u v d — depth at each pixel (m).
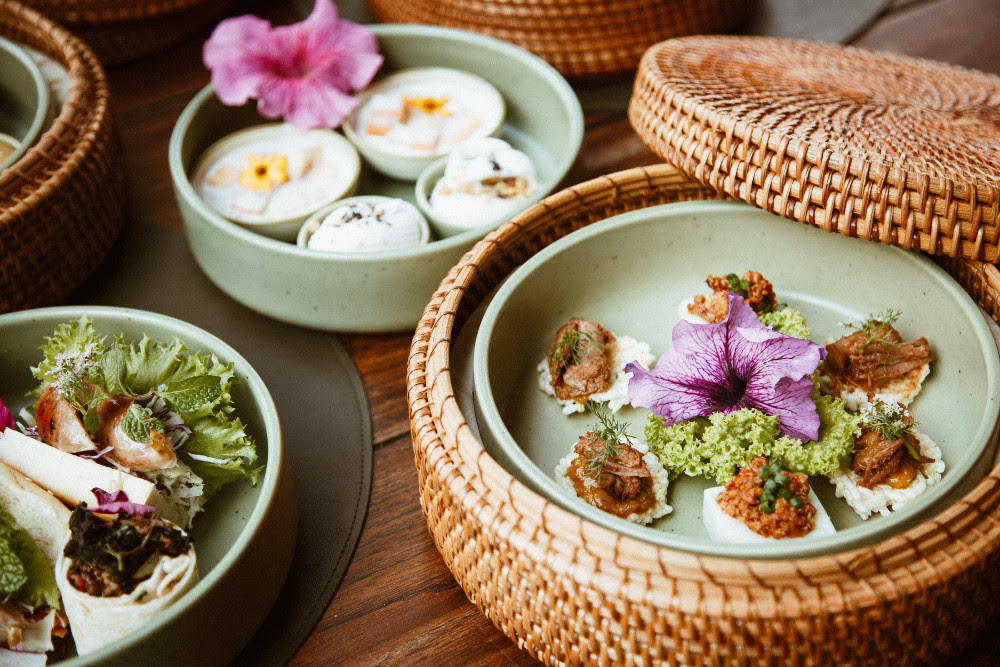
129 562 0.46
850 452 0.51
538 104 0.68
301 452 0.56
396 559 0.53
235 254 0.58
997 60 0.73
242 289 0.60
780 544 0.44
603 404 0.54
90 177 0.60
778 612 0.42
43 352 0.55
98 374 0.51
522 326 0.56
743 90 0.55
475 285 0.55
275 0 0.80
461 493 0.46
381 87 0.69
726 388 0.52
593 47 0.69
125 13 0.72
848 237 0.56
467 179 0.62
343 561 0.52
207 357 0.53
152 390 0.52
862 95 0.57
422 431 0.48
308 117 0.65
